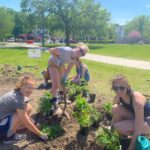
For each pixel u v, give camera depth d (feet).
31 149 5.69
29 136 6.09
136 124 5.50
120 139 5.84
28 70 15.24
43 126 6.45
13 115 5.65
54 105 7.20
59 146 5.87
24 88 5.59
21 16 64.44
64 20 61.11
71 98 8.46
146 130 5.65
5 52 36.09
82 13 61.72
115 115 6.10
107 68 18.37
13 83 11.60
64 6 60.13
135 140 5.48
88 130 6.33
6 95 5.67
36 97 9.18
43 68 16.39
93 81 12.64
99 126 6.66
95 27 63.67
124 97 5.57
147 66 20.20
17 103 5.55
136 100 5.48
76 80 9.54
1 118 5.66
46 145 5.84
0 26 76.74
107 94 9.72
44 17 62.34
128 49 46.14
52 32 67.05
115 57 29.53
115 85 5.49
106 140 5.50
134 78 13.84
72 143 5.95
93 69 17.65
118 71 16.67
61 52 7.29
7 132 5.71
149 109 5.69
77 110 6.79
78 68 9.73
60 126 6.48
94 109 6.94
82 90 8.90
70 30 62.44
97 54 34.47
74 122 6.73
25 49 45.09
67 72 7.51
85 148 5.87
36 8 60.75
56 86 7.31
